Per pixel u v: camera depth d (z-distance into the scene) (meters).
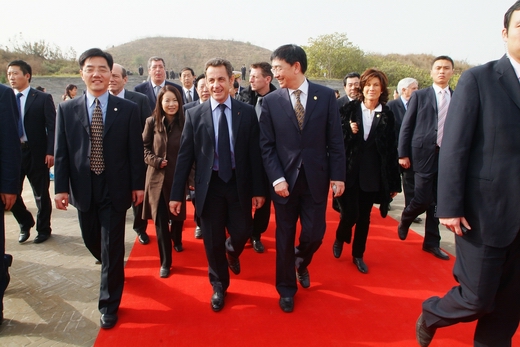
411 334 2.47
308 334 2.46
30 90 3.93
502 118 1.77
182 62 51.44
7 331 2.48
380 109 3.12
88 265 3.51
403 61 40.81
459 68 33.56
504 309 1.99
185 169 2.73
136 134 2.68
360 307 2.79
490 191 1.80
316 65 29.64
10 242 4.03
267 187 3.00
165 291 3.01
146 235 4.05
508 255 1.89
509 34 1.77
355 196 3.18
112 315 2.55
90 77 2.51
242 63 51.56
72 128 2.57
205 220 2.73
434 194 3.66
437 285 3.14
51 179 7.41
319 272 3.36
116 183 2.57
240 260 3.61
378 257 3.69
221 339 2.40
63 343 2.38
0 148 2.41
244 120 2.70
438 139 3.54
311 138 2.60
